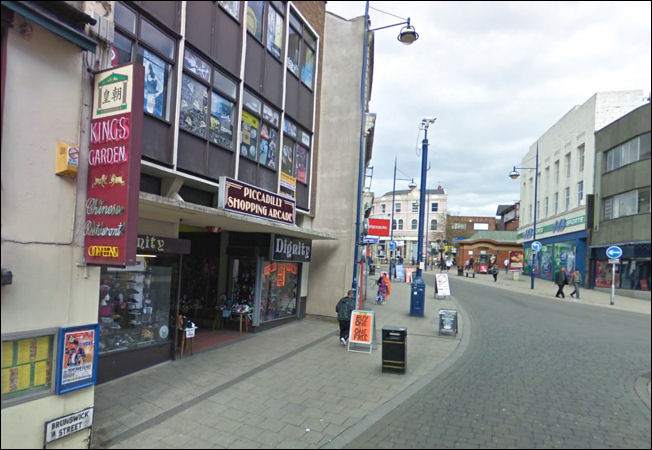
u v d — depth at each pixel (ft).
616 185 82.48
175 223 25.91
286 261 40.68
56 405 13.87
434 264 210.18
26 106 13.09
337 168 45.80
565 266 103.19
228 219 26.25
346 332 32.24
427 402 19.57
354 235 44.57
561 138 111.45
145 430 16.01
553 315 49.39
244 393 20.44
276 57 37.42
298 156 42.42
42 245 13.52
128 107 14.25
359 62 46.09
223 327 37.06
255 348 30.01
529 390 21.39
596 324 43.50
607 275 83.97
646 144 74.64
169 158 25.17
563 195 109.09
